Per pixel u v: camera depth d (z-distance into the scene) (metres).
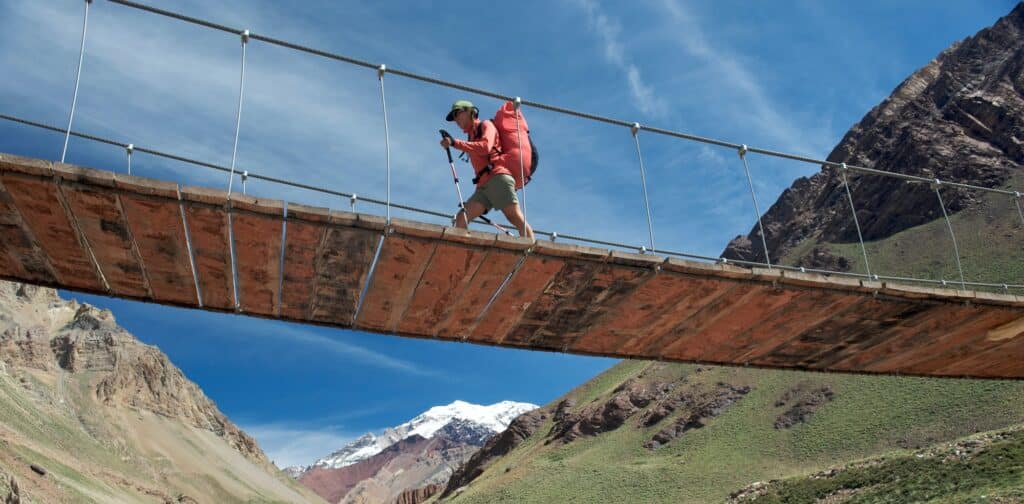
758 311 11.33
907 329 12.46
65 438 162.75
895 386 111.00
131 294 10.24
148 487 154.75
